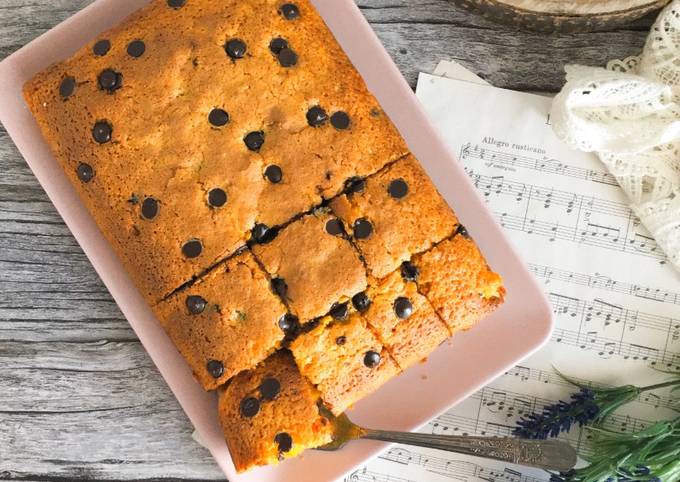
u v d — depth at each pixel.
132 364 0.77
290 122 0.68
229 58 0.68
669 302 0.76
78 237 0.71
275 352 0.69
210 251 0.67
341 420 0.71
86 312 0.77
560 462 0.71
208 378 0.68
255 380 0.68
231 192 0.67
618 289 0.76
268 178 0.68
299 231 0.67
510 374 0.76
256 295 0.67
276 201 0.67
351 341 0.67
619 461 0.70
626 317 0.76
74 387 0.77
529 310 0.72
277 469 0.72
